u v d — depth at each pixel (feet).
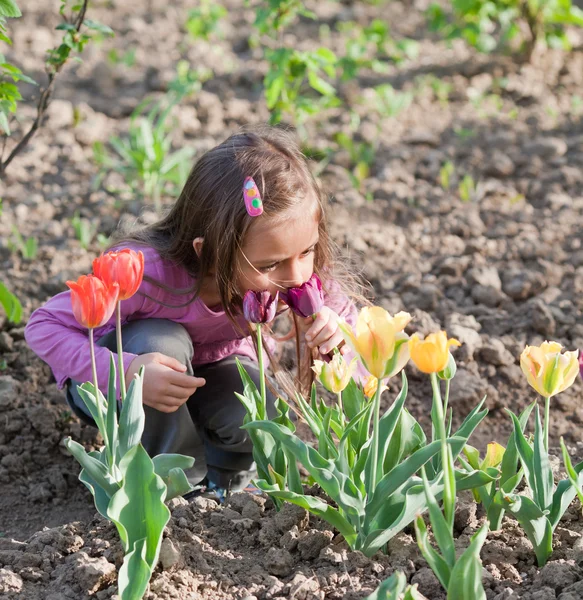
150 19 28.04
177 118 20.93
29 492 11.39
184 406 10.05
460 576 6.81
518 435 8.23
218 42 26.08
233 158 9.11
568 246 16.40
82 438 12.09
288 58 18.42
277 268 9.02
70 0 27.45
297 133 19.99
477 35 23.02
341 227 16.80
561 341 13.98
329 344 9.28
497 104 21.94
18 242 16.21
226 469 11.01
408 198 18.13
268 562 8.32
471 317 14.32
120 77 23.43
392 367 7.13
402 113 21.62
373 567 8.10
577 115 21.36
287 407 9.25
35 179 18.66
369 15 28.30
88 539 8.78
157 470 8.40
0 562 8.50
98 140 20.35
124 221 16.58
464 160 19.48
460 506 8.87
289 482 9.00
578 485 8.02
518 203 17.95
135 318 10.22
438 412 7.13
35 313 9.97
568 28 26.78
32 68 23.53
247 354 11.32
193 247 9.67
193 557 8.35
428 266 15.94
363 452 8.29
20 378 13.12
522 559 8.40
